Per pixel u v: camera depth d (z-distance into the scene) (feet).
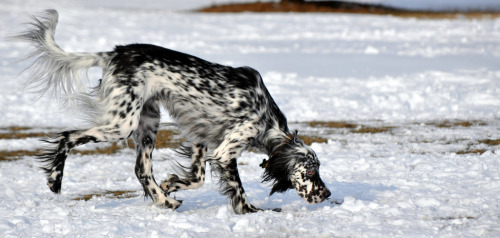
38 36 30.27
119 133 28.53
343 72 83.10
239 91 29.58
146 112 30.25
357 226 25.85
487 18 169.27
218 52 99.19
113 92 28.60
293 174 29.89
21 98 65.41
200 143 31.24
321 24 147.23
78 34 116.88
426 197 30.12
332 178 36.37
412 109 62.69
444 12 195.31
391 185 33.99
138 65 28.94
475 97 65.98
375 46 109.40
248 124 29.53
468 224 25.64
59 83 30.45
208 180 37.27
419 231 24.80
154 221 27.14
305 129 53.98
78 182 37.35
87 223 26.50
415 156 41.73
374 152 44.60
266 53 99.45
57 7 180.45
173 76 29.22
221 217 27.73
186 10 196.03
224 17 162.30
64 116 59.31
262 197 33.09
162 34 122.01
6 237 24.50
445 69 83.97
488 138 48.55
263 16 167.02
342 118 58.75
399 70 83.97
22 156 45.11
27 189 35.32
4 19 134.00
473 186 32.35
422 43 113.39
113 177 39.04
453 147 45.60
